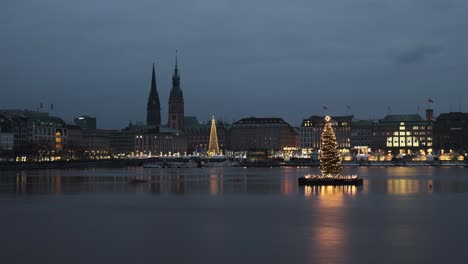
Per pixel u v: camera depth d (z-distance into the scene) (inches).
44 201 5073.8
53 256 2647.6
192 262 2529.5
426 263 2495.1
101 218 3853.3
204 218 3818.9
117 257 2623.0
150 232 3262.8
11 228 3430.1
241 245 2869.1
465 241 2950.3
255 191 6067.9
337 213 4020.7
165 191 6245.1
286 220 3686.0
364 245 2856.8
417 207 4375.0
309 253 2682.1
